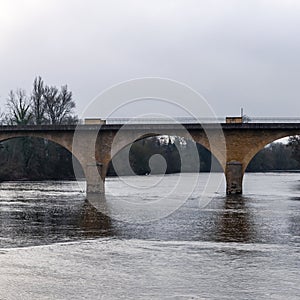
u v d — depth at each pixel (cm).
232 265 2283
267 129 5744
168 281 2030
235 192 5853
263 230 3222
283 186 7612
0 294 1870
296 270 2195
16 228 3306
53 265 2283
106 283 2003
